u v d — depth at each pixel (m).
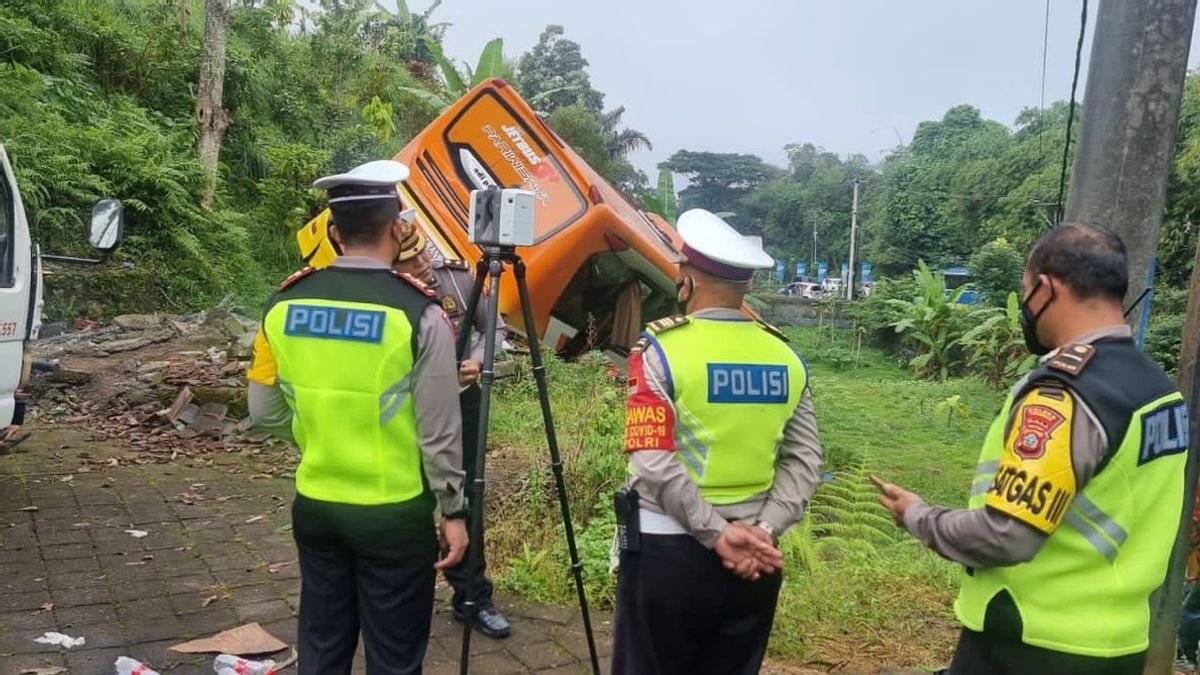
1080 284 1.88
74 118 12.23
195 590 3.99
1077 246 1.89
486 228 2.84
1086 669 1.82
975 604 1.96
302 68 19.06
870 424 10.61
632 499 2.35
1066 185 4.16
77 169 10.97
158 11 16.39
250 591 4.00
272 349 2.41
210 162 13.11
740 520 2.30
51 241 10.75
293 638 3.56
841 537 5.41
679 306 2.51
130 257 11.28
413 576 2.38
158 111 14.36
